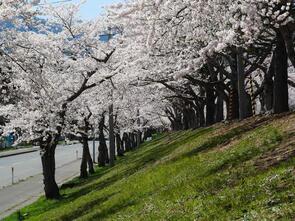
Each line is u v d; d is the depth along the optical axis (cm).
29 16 1717
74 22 2711
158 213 1021
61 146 9956
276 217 696
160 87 3356
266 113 2008
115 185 1941
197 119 4281
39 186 3569
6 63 1738
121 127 5397
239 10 1303
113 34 2761
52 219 1825
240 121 2081
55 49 2312
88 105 3422
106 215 1362
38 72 1788
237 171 1065
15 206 2758
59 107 2375
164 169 1620
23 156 7269
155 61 2223
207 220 825
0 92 1872
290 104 3888
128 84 2745
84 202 1869
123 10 1481
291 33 1339
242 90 2186
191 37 1711
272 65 2297
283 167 941
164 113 7000
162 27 1572
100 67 2488
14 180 4147
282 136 1231
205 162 1366
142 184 1550
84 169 3778
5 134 2956
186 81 2970
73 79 2580
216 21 1512
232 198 876
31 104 2169
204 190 1035
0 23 1723
